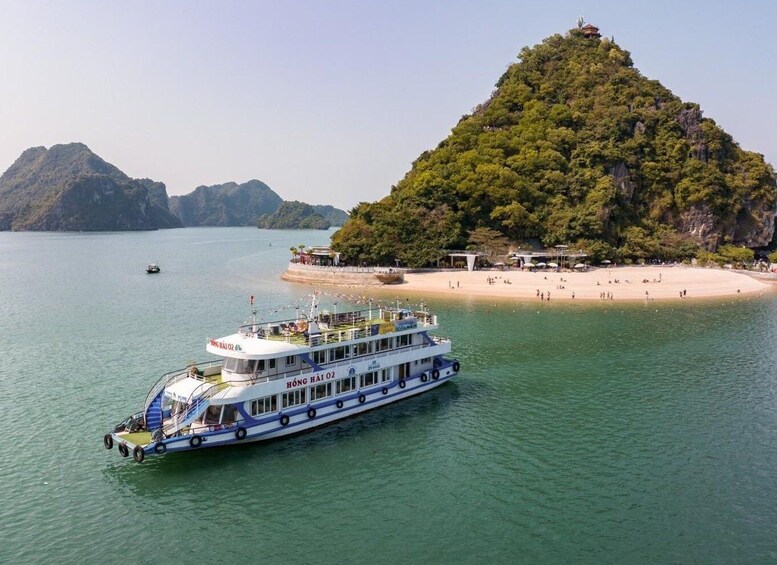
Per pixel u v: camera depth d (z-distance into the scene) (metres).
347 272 144.88
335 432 47.62
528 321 97.12
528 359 71.50
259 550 32.25
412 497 38.00
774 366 69.06
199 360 67.81
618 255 181.62
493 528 34.53
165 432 41.03
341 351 50.09
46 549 31.89
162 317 96.38
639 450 45.19
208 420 43.03
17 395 55.44
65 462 41.81
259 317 96.00
